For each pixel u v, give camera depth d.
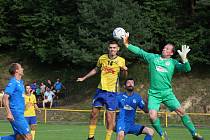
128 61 92.69
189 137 55.75
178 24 98.19
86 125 75.56
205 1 91.25
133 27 88.25
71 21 97.06
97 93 32.66
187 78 91.94
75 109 88.31
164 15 97.25
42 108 84.69
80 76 96.62
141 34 88.56
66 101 92.06
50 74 100.00
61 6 99.25
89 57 87.69
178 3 99.94
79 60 88.94
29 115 46.31
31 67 102.94
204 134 61.12
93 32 89.62
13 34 107.25
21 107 31.88
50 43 100.06
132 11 89.31
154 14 96.19
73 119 84.44
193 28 96.00
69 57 90.88
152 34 93.69
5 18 107.81
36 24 100.00
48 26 99.88
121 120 34.00
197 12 97.44
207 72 92.69
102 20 88.88
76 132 60.88
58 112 85.88
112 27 87.12
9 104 31.61
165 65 30.62
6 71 102.62
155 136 54.84
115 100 32.50
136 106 34.28
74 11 98.44
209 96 86.81
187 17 98.56
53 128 68.38
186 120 30.86
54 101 91.50
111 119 32.53
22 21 103.06
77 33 92.62
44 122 81.50
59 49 91.00
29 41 101.44
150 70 31.03
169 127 74.19
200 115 83.19
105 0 88.00
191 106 85.69
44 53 99.00
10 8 106.25
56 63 102.00
